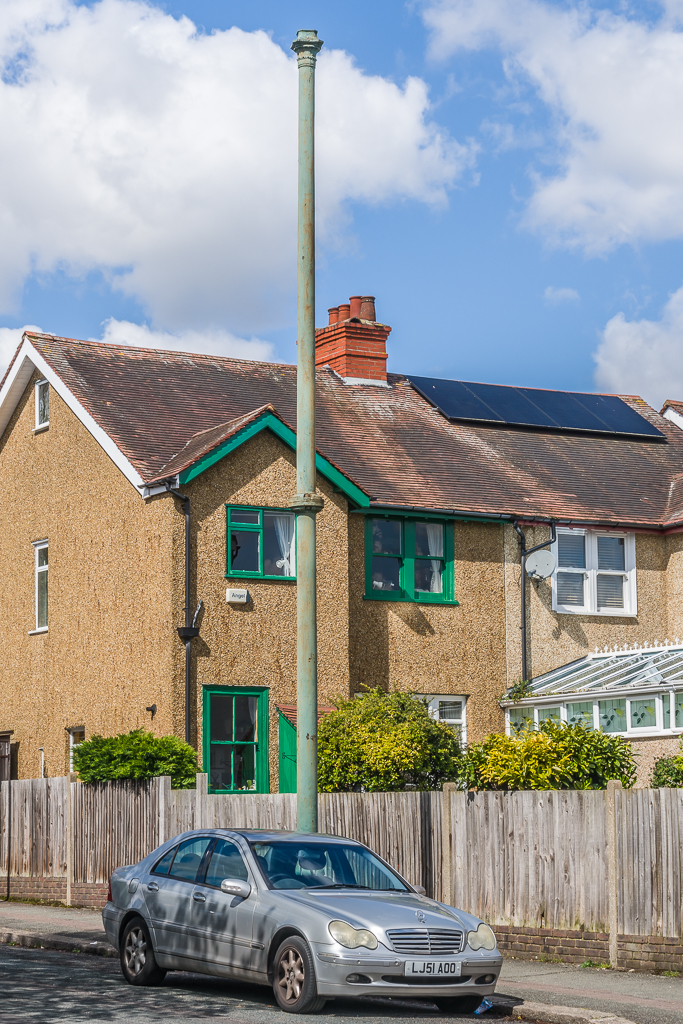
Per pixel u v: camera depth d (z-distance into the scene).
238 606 21.08
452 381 29.92
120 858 18.47
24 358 25.41
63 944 15.04
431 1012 11.33
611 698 21.67
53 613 24.08
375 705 19.23
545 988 11.83
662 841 12.76
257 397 25.92
